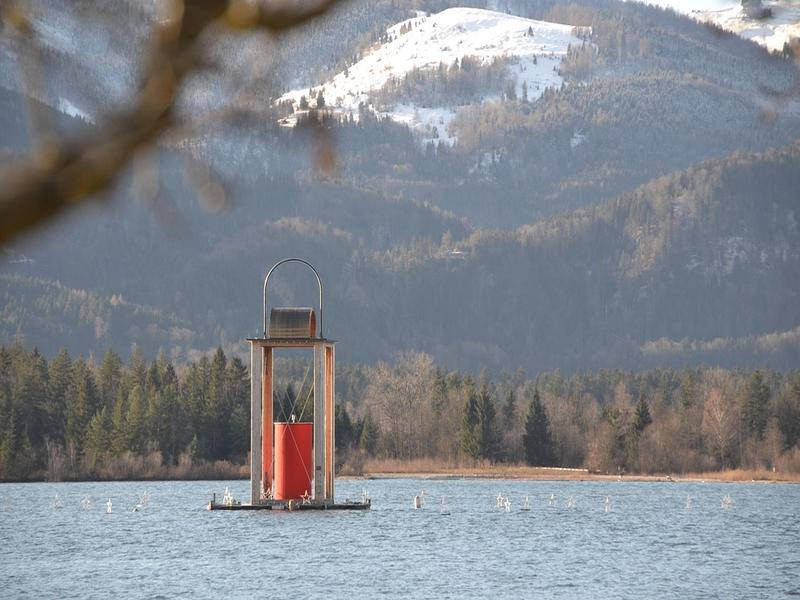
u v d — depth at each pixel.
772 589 187.75
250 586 183.38
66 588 183.00
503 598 172.38
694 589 187.00
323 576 195.25
